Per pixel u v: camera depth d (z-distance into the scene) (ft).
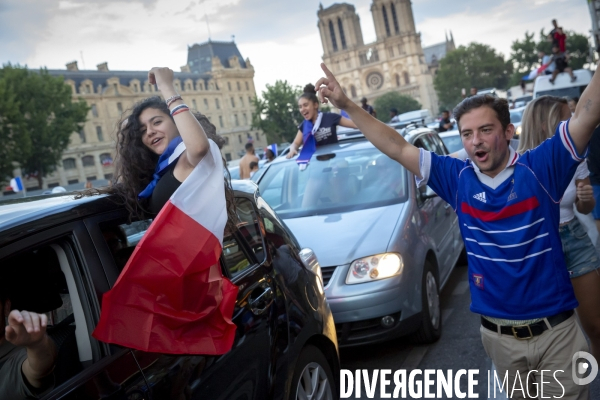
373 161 19.99
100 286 7.22
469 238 8.69
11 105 160.15
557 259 8.28
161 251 7.25
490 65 482.69
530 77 77.97
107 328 6.88
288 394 9.80
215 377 8.04
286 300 10.50
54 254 7.28
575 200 12.19
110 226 7.89
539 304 8.30
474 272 8.71
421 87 561.43
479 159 8.34
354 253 15.87
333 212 18.49
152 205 8.41
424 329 16.48
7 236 6.60
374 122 9.30
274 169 21.47
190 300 7.60
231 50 384.06
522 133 12.75
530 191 8.18
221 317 8.09
